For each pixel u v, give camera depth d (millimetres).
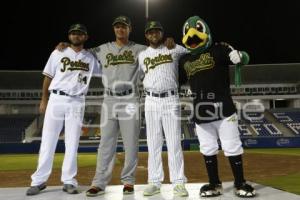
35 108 29141
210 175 4742
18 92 28219
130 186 4961
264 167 9477
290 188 5734
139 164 11258
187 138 21922
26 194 4902
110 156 5086
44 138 5176
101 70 5504
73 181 5094
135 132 5051
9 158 15672
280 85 27625
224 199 4414
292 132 23516
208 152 4797
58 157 15406
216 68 4770
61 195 4855
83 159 14047
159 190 4984
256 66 26078
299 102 28266
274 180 6824
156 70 4977
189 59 4949
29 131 25625
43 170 5098
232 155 4668
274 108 27875
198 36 4777
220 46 4840
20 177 8414
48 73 5344
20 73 26766
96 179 4953
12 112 29094
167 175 8109
